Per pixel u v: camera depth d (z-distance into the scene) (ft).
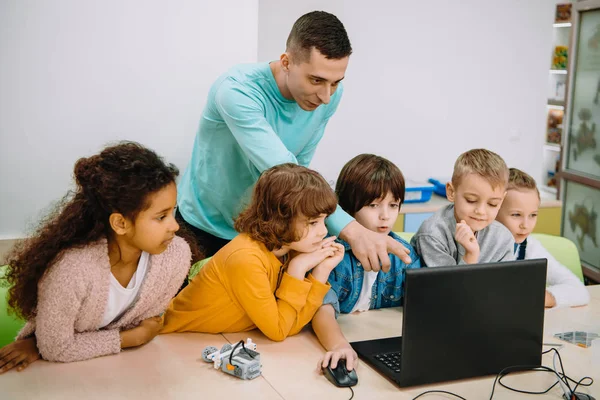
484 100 11.99
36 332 4.29
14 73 7.45
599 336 5.14
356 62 10.83
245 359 4.20
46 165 7.82
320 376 4.24
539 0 11.91
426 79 11.42
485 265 4.26
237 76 5.74
